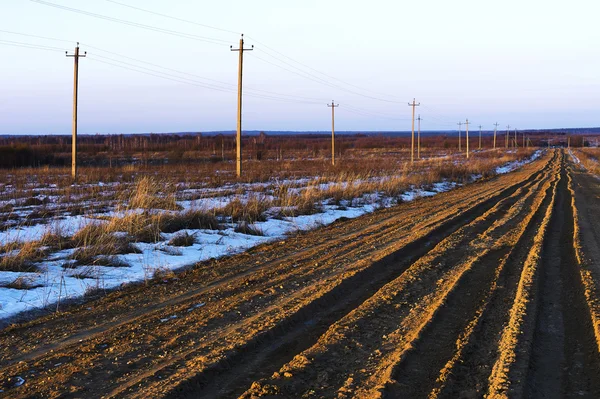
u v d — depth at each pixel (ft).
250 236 50.39
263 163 189.98
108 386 17.34
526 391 16.87
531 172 164.45
